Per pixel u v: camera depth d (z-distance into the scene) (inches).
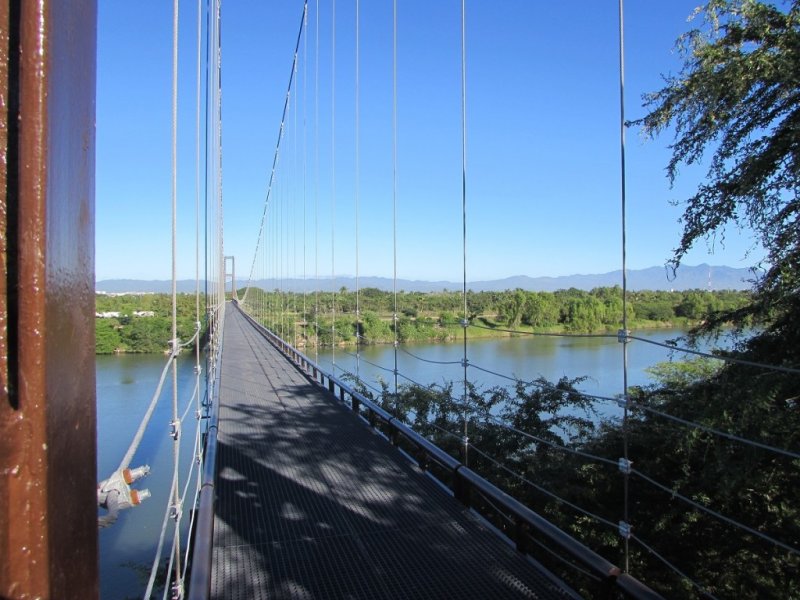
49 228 14.9
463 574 86.8
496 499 99.3
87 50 19.6
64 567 16.3
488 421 240.2
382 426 182.5
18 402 14.2
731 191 178.7
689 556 185.0
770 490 162.6
